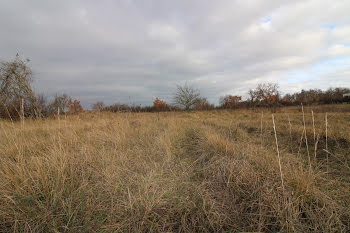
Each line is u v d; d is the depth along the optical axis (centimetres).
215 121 783
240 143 362
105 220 154
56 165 208
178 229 147
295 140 407
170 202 177
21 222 140
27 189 172
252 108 1923
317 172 228
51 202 158
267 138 434
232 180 212
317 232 136
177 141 423
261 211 156
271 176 209
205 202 174
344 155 287
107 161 266
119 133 435
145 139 417
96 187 198
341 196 176
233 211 166
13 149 274
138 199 169
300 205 165
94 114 757
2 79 611
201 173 251
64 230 137
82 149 302
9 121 497
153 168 262
